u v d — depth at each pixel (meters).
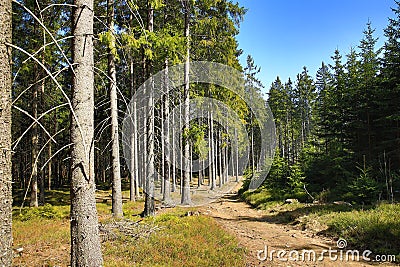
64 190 29.59
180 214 13.79
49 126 23.20
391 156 17.09
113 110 12.70
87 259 4.63
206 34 18.48
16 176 35.38
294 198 18.81
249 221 14.33
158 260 6.95
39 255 7.59
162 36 10.26
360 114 19.64
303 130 53.81
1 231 3.11
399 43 17.00
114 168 12.88
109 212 14.54
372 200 12.80
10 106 3.25
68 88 16.92
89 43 4.96
